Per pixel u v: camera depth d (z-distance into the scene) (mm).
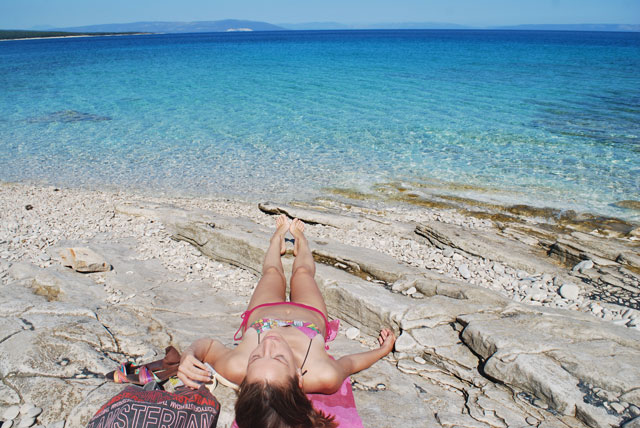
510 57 56438
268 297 4730
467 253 8844
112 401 3758
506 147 16766
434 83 32531
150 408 3633
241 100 27109
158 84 34375
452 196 12523
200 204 12180
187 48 92875
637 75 36125
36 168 15766
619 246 8641
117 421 3506
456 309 5711
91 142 18781
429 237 9562
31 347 4859
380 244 9430
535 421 4020
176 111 24312
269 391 3039
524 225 10523
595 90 28609
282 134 19312
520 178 13695
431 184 13453
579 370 4324
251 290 7582
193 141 18609
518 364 4473
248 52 73625
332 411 3717
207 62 53812
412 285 6852
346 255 7910
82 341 5105
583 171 14133
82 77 39750
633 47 83500
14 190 13516
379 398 4316
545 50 72375
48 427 3910
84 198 12672
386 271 7277
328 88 31031
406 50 73688
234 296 7223
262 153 16891
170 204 11984
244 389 3137
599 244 8617
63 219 10828
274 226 10375
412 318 5598
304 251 5844
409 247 9289
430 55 60781
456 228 9695
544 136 18094
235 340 5441
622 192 12461
